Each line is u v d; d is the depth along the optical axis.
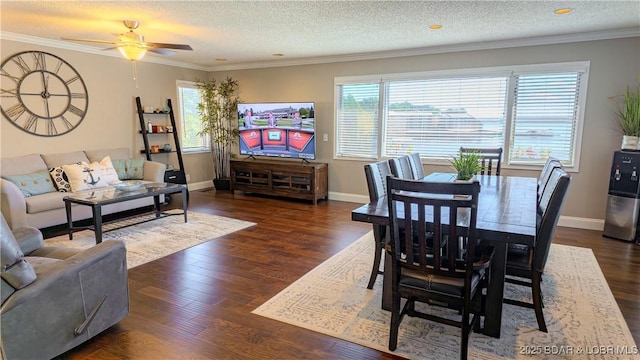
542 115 4.72
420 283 1.99
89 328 2.11
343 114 6.06
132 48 3.75
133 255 3.60
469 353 2.08
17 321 1.77
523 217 2.18
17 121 4.61
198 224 4.71
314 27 4.08
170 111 6.28
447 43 4.89
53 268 1.95
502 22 3.84
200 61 6.54
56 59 4.92
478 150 4.27
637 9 3.36
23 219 3.96
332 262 3.43
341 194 6.26
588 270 3.24
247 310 2.56
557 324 2.38
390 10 3.46
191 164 7.07
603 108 4.37
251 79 6.84
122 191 4.31
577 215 4.64
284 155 6.39
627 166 3.97
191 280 3.05
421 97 5.43
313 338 2.23
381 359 2.04
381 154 5.83
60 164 4.80
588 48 4.35
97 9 3.44
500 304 2.20
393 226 1.97
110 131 5.65
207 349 2.12
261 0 3.17
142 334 2.27
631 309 2.57
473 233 1.81
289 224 4.73
